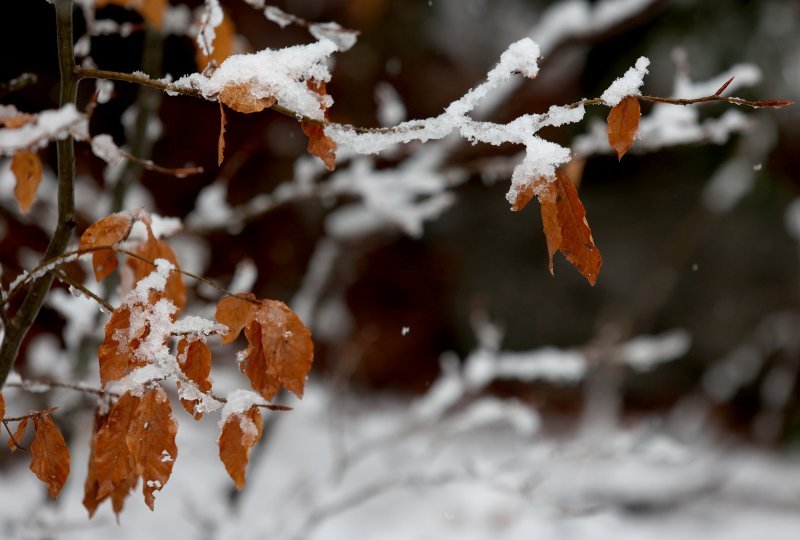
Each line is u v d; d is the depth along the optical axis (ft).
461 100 3.20
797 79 19.03
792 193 25.21
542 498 8.41
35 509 7.30
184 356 3.19
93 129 10.98
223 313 3.25
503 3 24.35
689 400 24.16
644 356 11.27
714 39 18.72
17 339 3.73
